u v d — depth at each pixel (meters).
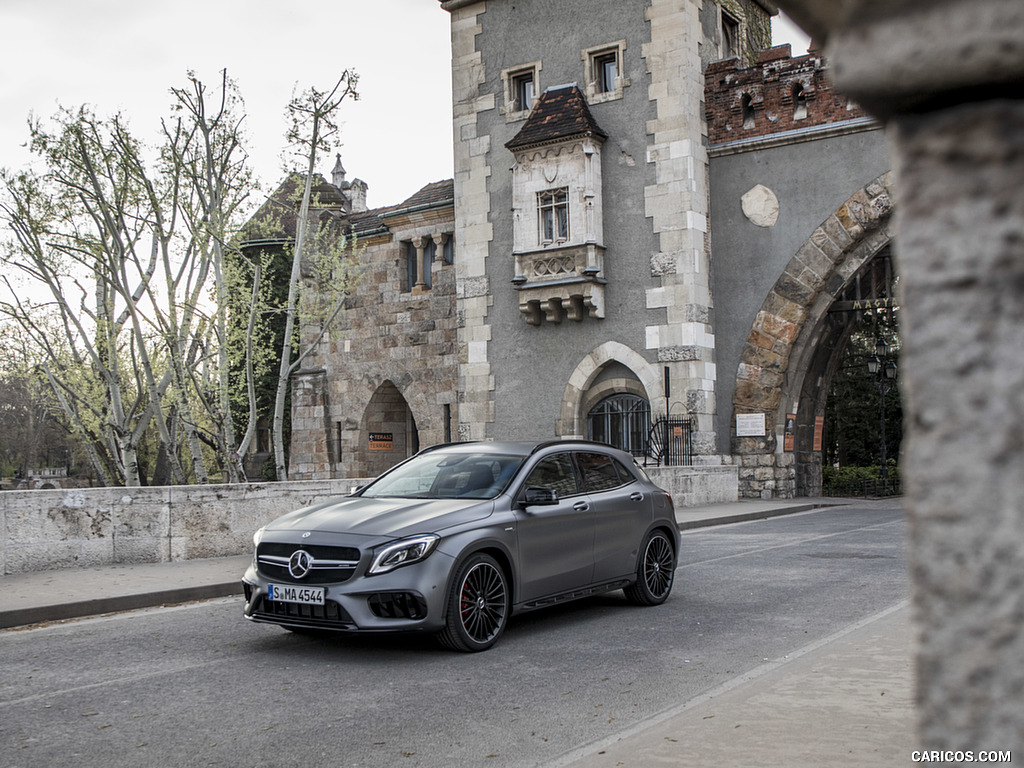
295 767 4.93
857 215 24.52
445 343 31.05
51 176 18.73
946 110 0.92
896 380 37.84
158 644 8.27
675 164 25.64
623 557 9.44
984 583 0.89
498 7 28.72
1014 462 0.88
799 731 4.80
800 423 27.47
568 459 9.30
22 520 11.94
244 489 13.76
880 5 0.90
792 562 12.95
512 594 8.18
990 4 0.85
